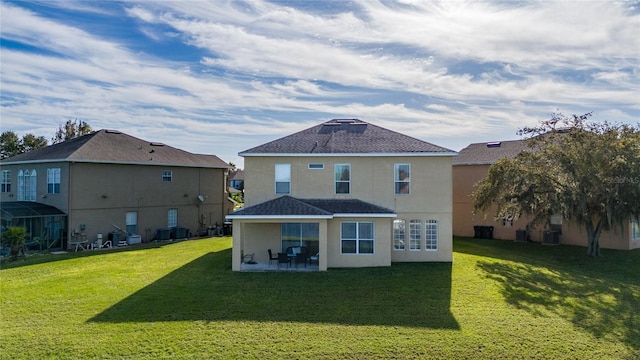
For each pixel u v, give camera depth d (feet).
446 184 69.31
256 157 70.33
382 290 50.29
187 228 111.24
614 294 50.60
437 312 42.22
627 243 82.64
